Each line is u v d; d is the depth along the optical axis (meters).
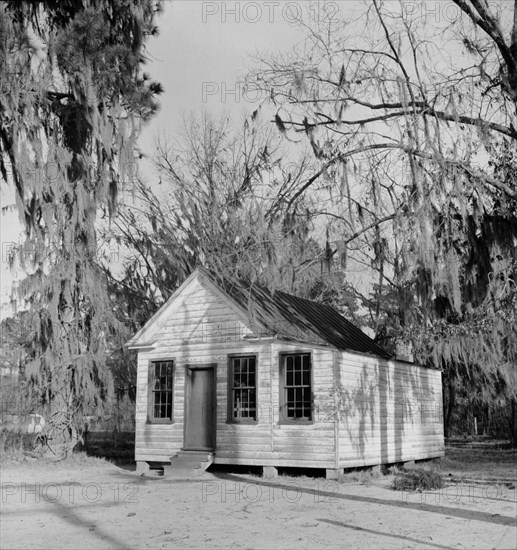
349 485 15.09
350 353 17.52
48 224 19.73
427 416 22.23
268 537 8.84
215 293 18.75
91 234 21.41
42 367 21.25
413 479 14.30
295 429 16.88
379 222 14.13
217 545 8.34
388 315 30.88
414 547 8.02
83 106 18.17
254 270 15.21
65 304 21.61
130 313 29.09
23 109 17.58
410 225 13.14
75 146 20.33
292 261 15.27
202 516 10.76
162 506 11.95
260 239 14.57
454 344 21.19
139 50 18.00
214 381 18.48
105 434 31.11
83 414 21.91
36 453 21.41
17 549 8.23
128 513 11.16
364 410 17.88
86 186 20.83
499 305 15.55
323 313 22.12
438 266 13.88
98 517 10.78
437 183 13.15
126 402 27.42
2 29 15.10
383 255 15.74
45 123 19.72
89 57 16.94
